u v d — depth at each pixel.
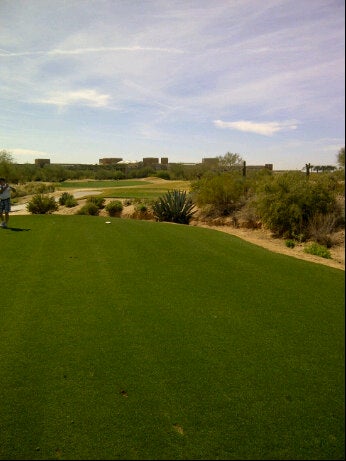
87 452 2.95
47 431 3.18
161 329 5.07
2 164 78.69
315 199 16.36
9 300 6.24
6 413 3.40
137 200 32.38
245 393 3.62
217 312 5.66
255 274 7.75
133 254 9.45
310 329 5.04
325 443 2.98
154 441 3.04
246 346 4.56
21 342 4.73
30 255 9.38
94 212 29.44
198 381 3.83
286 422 3.22
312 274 7.80
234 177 24.66
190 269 8.09
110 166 139.00
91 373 4.00
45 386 3.79
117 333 4.96
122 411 3.40
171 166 105.19
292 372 3.97
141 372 4.01
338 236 15.02
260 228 18.69
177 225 14.85
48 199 27.77
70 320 5.40
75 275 7.64
